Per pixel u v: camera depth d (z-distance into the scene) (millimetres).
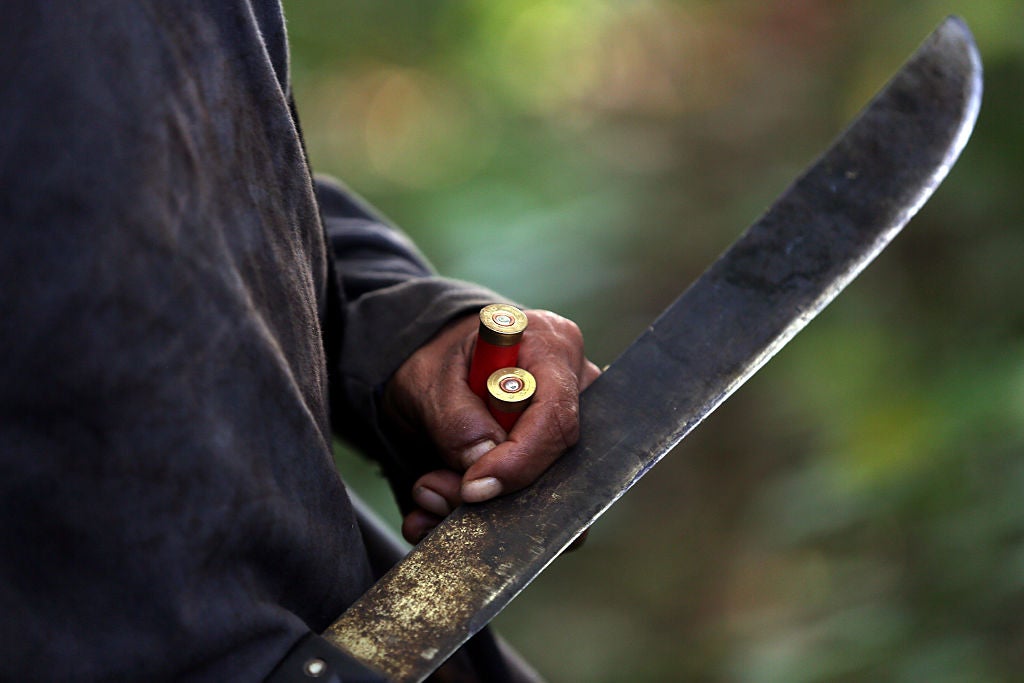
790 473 6090
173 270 1351
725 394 1961
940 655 4195
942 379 4926
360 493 6383
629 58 10883
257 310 1491
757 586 5945
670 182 9055
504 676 2107
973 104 2146
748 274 2105
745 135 9195
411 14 10820
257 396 1445
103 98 1298
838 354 5547
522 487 1813
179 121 1373
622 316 8000
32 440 1319
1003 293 5016
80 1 1303
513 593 1696
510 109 10938
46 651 1361
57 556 1355
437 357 2078
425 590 1666
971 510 4445
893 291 5445
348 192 2678
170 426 1355
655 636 6215
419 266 2588
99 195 1290
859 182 2170
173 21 1385
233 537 1416
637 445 1889
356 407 2178
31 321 1285
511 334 1872
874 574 4762
